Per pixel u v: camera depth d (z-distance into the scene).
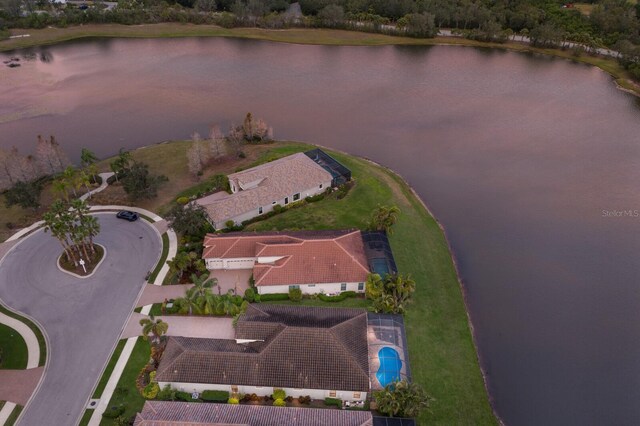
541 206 82.94
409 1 176.62
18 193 73.06
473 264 69.62
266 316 52.69
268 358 47.91
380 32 172.12
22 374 50.44
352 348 49.03
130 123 108.81
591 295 65.12
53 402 47.62
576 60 153.75
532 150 101.25
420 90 131.00
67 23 168.38
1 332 55.28
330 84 133.50
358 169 88.69
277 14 179.50
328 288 60.41
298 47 161.88
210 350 48.84
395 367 49.91
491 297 64.25
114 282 62.72
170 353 49.28
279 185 77.81
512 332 59.34
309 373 47.03
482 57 156.62
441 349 54.91
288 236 64.62
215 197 78.88
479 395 50.66
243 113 114.62
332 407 47.12
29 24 164.88
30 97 120.88
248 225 73.62
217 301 55.88
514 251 72.56
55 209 62.34
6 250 68.19
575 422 49.41
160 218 75.44
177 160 92.06
